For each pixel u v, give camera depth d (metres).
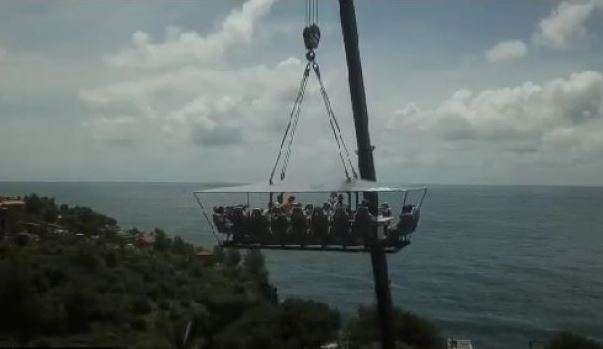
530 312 119.75
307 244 20.20
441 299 134.12
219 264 95.75
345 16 22.17
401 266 183.25
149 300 65.81
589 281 156.00
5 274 53.09
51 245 73.62
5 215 79.25
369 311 70.31
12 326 50.28
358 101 22.41
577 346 72.44
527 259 195.88
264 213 21.27
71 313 54.56
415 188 18.84
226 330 64.38
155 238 101.31
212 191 19.86
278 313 67.50
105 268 69.88
